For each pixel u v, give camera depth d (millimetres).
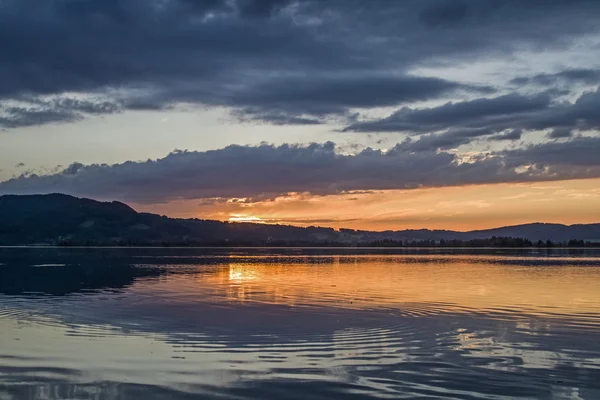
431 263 97812
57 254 144625
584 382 17266
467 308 33500
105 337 23703
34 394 15953
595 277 60500
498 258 127125
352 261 105500
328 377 17656
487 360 19875
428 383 17062
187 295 40250
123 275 61969
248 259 113375
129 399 15570
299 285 49438
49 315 29703
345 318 29250
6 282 51469
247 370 18422
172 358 19953
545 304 35562
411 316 30000
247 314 30531
